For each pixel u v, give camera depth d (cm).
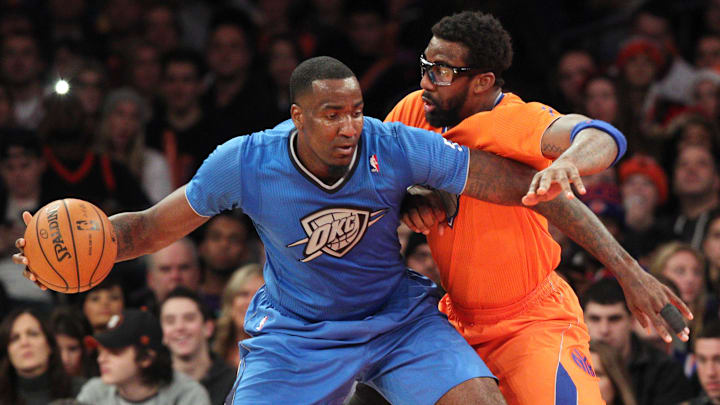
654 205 2062
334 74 872
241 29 2339
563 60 2342
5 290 1717
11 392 1445
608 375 1390
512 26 2347
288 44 2334
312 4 2656
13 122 2242
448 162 926
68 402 1294
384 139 931
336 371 962
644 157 2103
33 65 2352
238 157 921
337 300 963
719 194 2091
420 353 959
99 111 2269
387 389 974
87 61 2303
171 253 1767
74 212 915
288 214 926
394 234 967
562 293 1038
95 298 1636
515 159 945
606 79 2217
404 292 1001
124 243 942
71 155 2002
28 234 917
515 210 988
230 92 2314
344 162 892
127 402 1392
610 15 2683
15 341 1440
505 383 1002
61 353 1472
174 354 1478
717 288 1786
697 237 1938
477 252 995
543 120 933
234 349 1554
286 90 2323
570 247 1611
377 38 2464
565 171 833
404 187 938
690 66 2561
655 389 1470
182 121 2269
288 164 916
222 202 936
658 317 938
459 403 927
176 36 2536
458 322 1052
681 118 2138
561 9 2678
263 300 1018
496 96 986
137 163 2153
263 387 966
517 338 1004
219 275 1866
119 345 1373
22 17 2431
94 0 2708
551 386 970
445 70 956
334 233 930
